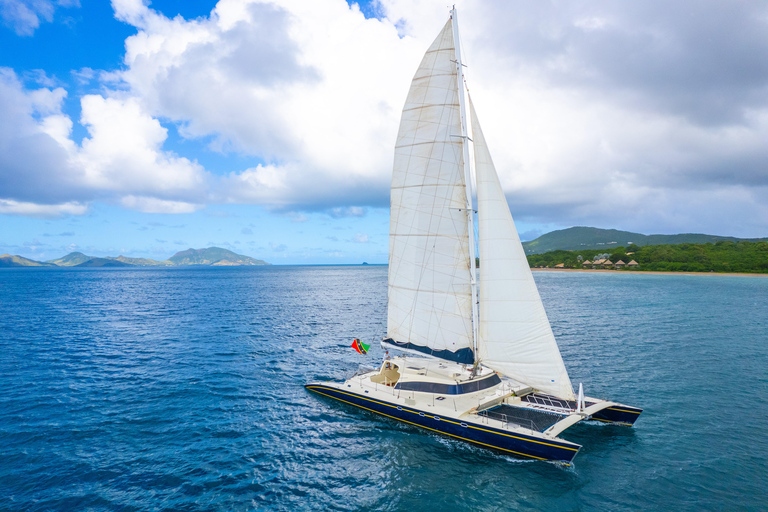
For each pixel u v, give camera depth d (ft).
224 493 53.01
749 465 59.26
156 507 49.75
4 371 105.50
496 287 68.13
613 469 58.65
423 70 72.28
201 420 75.82
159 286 436.76
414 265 76.54
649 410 80.02
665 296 292.40
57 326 171.63
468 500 51.83
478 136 69.36
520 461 61.41
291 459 62.23
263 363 114.73
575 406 70.23
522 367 66.95
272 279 612.29
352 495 53.01
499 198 67.62
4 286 423.23
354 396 82.02
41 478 55.62
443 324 74.13
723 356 121.08
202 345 136.46
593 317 196.65
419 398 75.46
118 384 95.50
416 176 74.69
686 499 51.26
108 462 60.29
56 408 80.64
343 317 201.05
